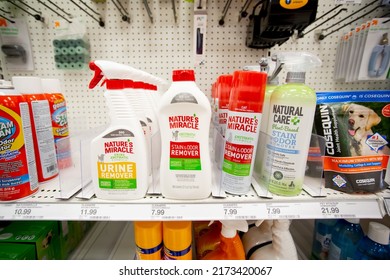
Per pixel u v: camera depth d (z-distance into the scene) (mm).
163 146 531
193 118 515
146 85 700
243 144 525
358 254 739
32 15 859
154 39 921
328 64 932
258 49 918
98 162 523
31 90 575
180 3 889
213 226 847
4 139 487
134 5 897
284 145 534
